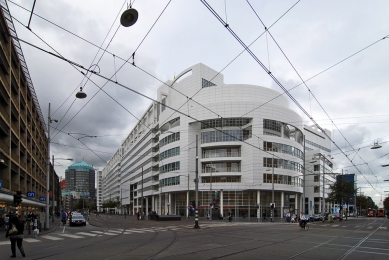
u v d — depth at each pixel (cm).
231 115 5884
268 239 1792
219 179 6009
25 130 3916
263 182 5662
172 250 1319
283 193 5953
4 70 2838
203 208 6028
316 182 8144
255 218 5616
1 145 2655
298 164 6359
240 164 5978
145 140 9125
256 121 5825
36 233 2122
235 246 1454
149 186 8331
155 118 8262
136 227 3098
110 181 16700
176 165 6431
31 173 4519
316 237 1939
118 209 13238
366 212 11775
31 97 4347
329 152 9881
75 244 1623
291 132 6831
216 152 6150
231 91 6153
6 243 1725
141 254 1209
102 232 2464
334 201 6072
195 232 2342
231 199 5878
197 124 6309
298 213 6512
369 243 1609
